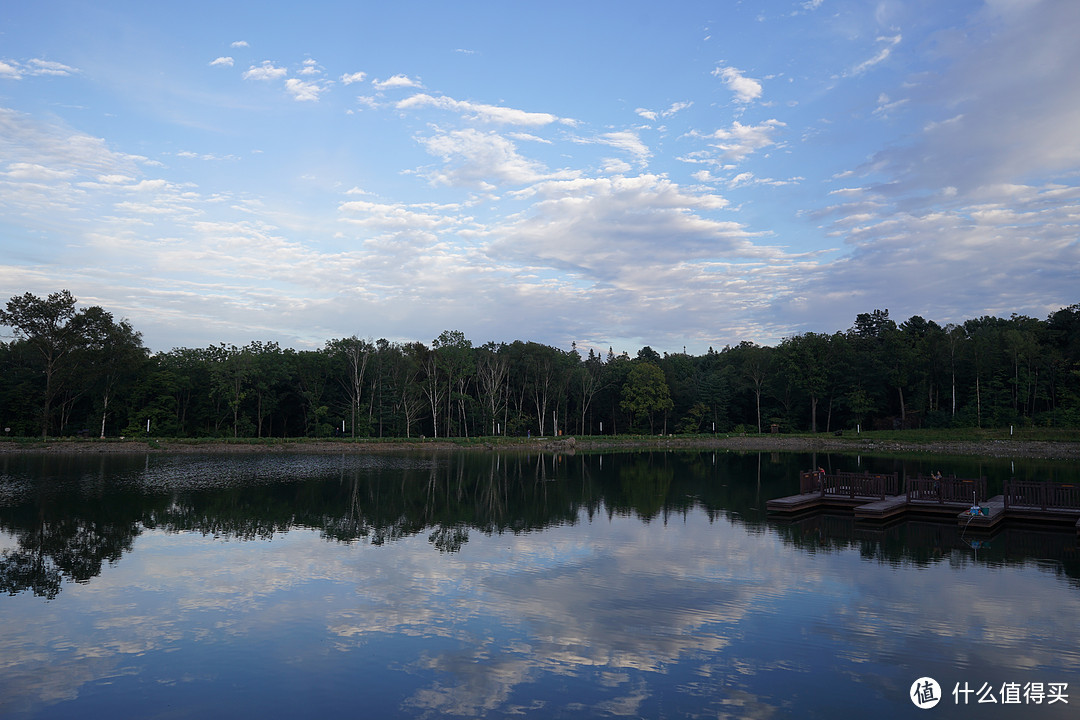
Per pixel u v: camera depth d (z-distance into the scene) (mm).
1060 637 12562
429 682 10328
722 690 10117
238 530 22906
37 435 72062
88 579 16266
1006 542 21844
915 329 121000
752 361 110000
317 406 84688
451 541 21391
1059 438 76938
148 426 71562
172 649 11664
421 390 89750
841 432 97562
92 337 70500
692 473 48094
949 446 78500
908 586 16094
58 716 9172
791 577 16922
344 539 21531
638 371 105562
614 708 9484
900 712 9438
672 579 16641
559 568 17719
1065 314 99562
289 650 11648
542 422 100500
